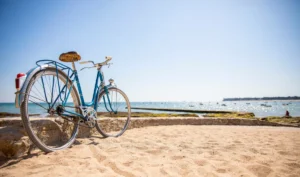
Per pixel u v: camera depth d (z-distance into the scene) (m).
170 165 2.30
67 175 1.92
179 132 4.67
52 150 2.66
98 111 3.70
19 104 2.28
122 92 4.23
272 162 2.51
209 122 6.82
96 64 3.60
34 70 2.47
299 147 3.27
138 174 2.02
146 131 4.73
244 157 2.69
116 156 2.56
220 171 2.21
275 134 4.61
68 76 2.98
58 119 3.13
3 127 2.54
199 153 2.85
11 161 2.27
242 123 7.20
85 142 3.27
